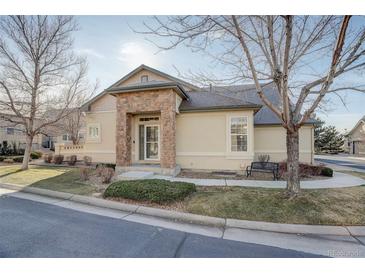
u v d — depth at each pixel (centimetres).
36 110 1305
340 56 500
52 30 1259
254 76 551
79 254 335
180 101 1161
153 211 539
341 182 834
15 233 410
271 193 624
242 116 1070
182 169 1123
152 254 339
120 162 1052
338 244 386
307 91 591
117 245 366
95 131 1494
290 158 595
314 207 525
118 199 615
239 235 421
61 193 700
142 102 1038
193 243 380
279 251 356
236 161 1069
